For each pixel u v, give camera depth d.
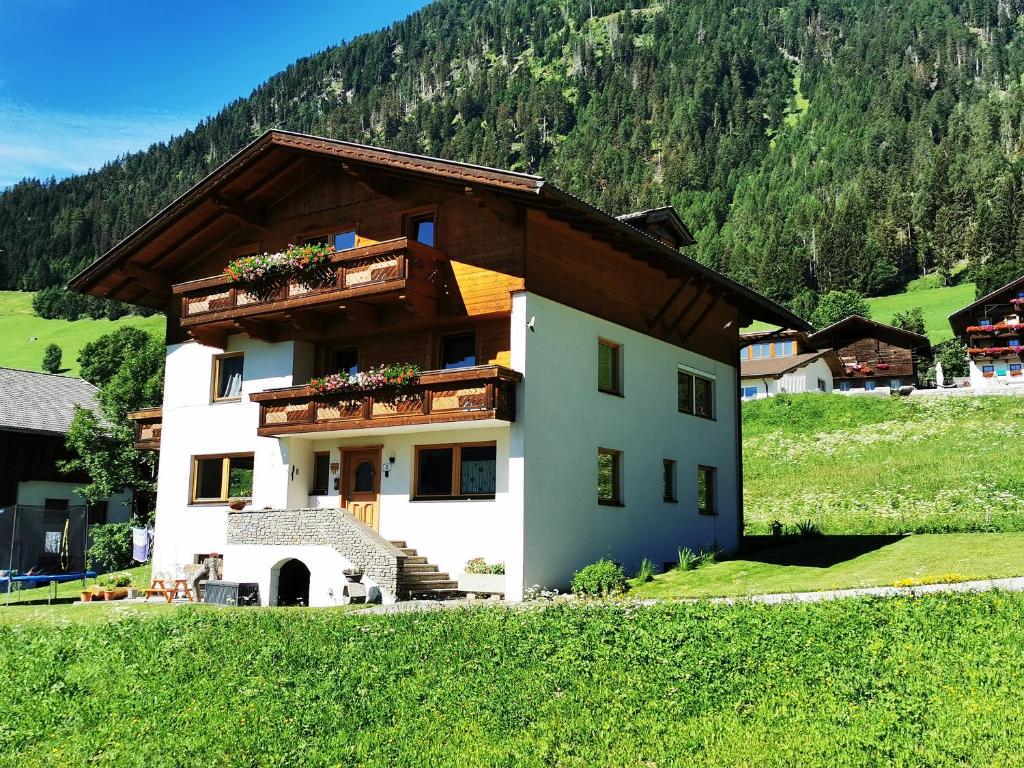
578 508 22.11
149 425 29.75
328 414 22.94
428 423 21.02
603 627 13.34
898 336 90.81
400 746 8.95
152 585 25.28
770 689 9.98
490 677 11.14
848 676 10.16
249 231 27.16
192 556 26.53
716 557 26.08
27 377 47.34
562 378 21.97
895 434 51.25
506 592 20.12
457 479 21.97
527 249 21.17
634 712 9.56
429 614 15.88
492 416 19.97
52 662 13.81
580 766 8.21
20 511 33.16
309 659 12.71
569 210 20.77
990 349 77.75
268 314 24.19
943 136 199.38
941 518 32.88
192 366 27.80
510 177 19.86
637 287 25.42
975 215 145.12
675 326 27.08
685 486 27.00
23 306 160.88
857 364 91.94
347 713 10.05
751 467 48.66
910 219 152.75
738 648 11.60
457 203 22.47
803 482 43.84
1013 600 13.41
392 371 21.67
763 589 18.81
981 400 56.44
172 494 27.39
